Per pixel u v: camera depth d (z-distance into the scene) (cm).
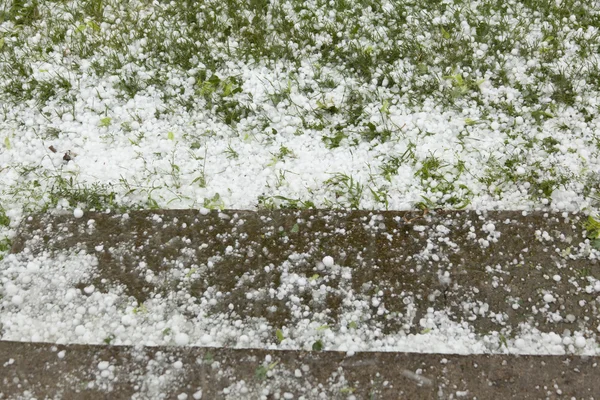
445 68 286
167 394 203
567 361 205
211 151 262
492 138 262
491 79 283
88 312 219
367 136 265
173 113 275
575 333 211
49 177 254
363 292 222
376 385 203
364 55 290
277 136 267
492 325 214
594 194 244
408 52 292
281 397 202
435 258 229
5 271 229
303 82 285
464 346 210
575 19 301
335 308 219
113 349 211
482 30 298
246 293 223
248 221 240
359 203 246
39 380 205
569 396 199
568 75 281
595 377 202
